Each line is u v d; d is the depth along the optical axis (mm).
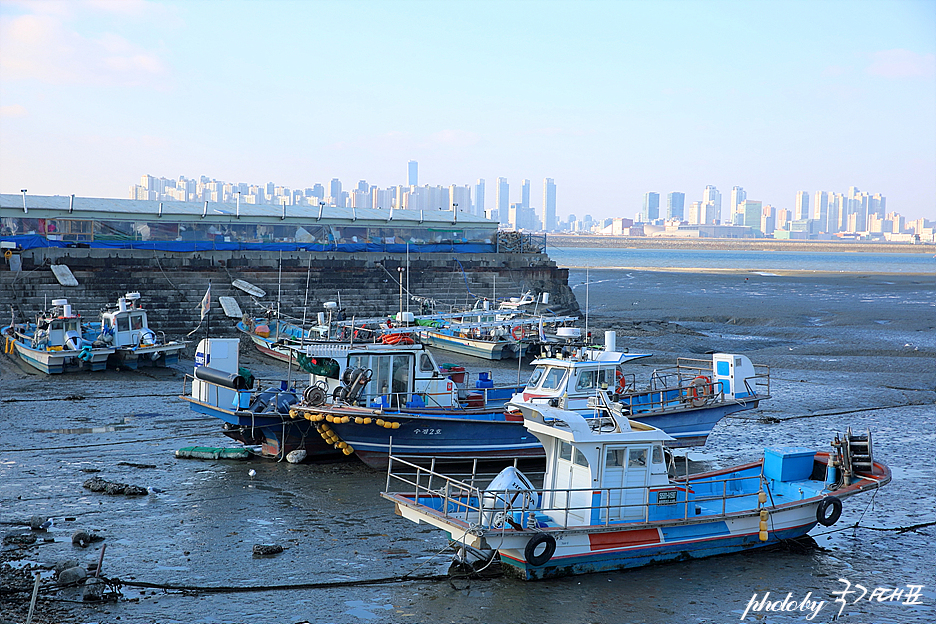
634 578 14117
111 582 13273
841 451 16469
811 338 51219
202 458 21688
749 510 15305
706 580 14102
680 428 22953
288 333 39406
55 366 33250
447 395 22281
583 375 21734
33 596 11547
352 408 20453
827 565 14945
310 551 15023
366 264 51812
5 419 25797
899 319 62281
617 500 14406
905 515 17891
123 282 42125
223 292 44156
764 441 24984
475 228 58844
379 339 27047
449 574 14078
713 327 57500
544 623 12266
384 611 12609
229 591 13219
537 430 15016
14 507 17172
